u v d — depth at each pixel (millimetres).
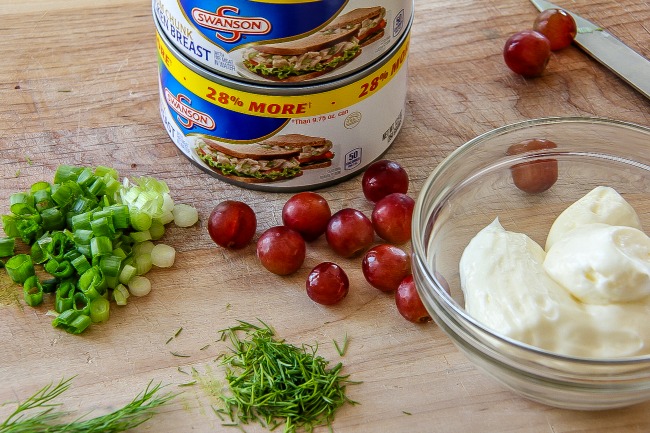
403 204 555
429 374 518
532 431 501
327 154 574
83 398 508
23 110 616
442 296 485
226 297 544
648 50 661
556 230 530
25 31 654
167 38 558
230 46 535
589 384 471
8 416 503
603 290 486
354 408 507
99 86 631
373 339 530
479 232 534
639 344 483
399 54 567
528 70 636
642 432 500
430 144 610
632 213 531
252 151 570
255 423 500
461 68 650
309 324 536
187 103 568
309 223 557
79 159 597
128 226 558
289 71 540
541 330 484
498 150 555
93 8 669
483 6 684
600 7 684
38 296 535
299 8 520
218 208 553
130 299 542
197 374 516
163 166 597
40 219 556
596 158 564
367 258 540
